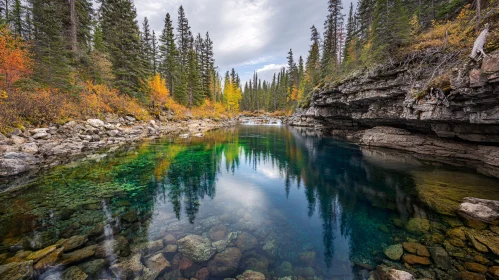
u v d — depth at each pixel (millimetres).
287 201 9547
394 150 18172
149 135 25547
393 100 17078
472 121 10750
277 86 83750
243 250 5770
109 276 4371
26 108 14688
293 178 12977
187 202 9164
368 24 29219
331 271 4961
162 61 44156
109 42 28500
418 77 14078
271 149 21766
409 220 7086
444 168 12633
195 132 32125
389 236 6293
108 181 10891
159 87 35438
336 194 10219
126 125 24578
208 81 54062
